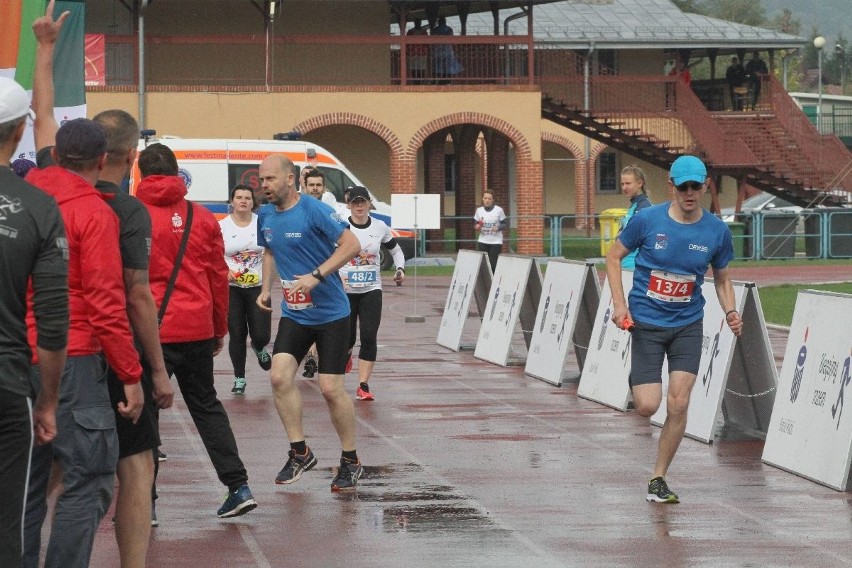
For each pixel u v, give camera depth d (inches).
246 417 621.9
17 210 258.5
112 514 426.3
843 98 3698.3
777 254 2031.3
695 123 2117.4
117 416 324.2
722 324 560.1
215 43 1935.3
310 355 757.9
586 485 471.5
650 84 2191.2
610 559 369.7
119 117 326.6
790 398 504.7
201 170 1507.1
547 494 455.8
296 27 2015.3
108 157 323.9
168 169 406.3
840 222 2028.8
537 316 789.9
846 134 3206.2
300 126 1916.8
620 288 450.3
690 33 2723.9
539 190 1974.7
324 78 2023.9
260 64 2001.7
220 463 414.3
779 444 505.0
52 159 336.2
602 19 2859.3
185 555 373.7
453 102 1952.5
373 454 530.6
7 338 257.8
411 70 2068.2
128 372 300.2
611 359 669.9
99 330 295.6
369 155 2278.5
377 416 628.7
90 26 1961.1
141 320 323.9
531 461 516.7
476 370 812.6
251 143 1525.6
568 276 748.6
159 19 1969.7
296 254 455.5
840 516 424.2
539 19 2869.1
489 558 370.3
